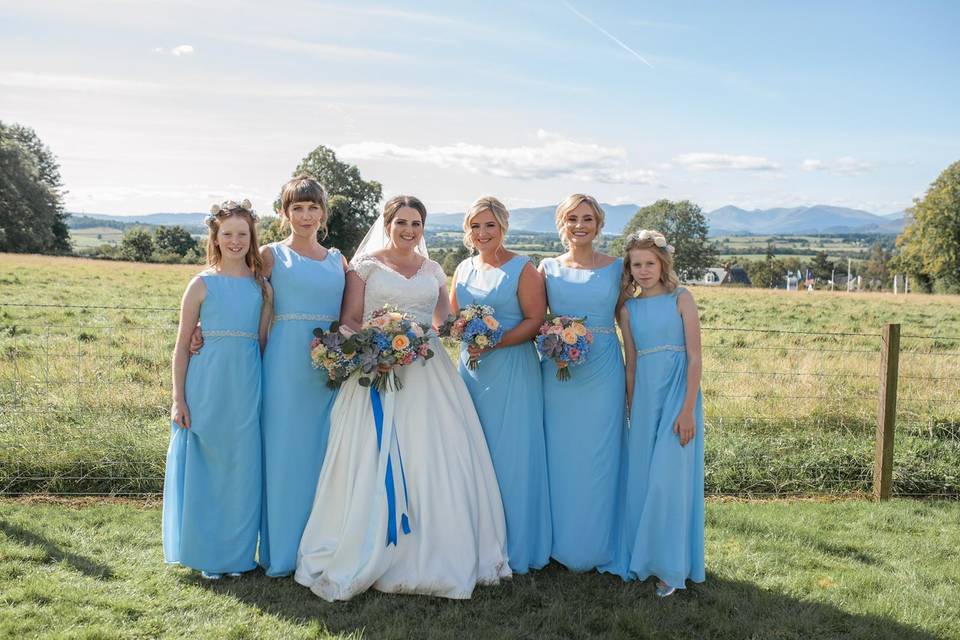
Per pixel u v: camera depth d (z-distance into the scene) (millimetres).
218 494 4160
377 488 4031
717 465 6309
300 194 4293
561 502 4398
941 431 7180
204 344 4172
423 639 3568
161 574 4184
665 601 4051
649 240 4262
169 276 29625
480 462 4309
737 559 4648
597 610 3920
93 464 5727
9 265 30453
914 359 9586
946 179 62031
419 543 4047
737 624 3795
